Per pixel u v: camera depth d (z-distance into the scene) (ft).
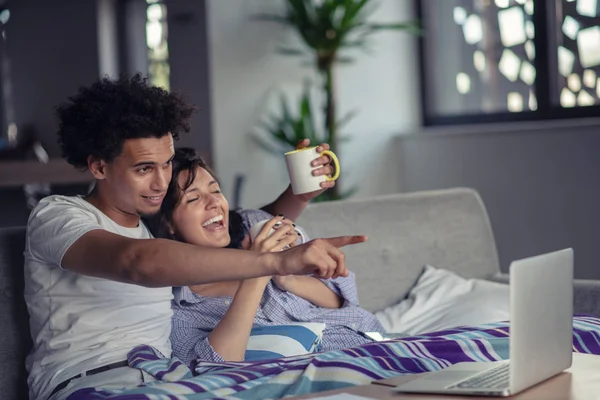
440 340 6.77
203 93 21.44
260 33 20.29
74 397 6.17
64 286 6.82
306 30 18.93
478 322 9.21
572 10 17.44
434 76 20.51
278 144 20.16
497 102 19.08
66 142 6.84
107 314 6.86
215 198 7.87
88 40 25.52
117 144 6.56
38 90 27.32
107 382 6.39
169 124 6.68
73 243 6.12
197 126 21.66
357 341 8.45
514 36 18.57
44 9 26.78
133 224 7.14
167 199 7.79
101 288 6.82
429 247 10.38
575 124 16.67
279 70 20.33
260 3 20.20
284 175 20.44
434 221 10.50
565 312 5.51
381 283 10.07
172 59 22.44
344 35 18.84
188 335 7.74
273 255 5.38
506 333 7.13
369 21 20.25
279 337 7.86
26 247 6.91
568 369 5.58
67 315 6.82
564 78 17.75
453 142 19.15
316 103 20.48
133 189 6.68
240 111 20.45
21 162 19.62
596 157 16.39
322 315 8.57
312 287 8.61
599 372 5.49
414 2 20.65
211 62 20.62
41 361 6.82
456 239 10.57
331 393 5.09
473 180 18.76
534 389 5.07
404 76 20.76
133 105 6.57
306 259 5.26
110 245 5.85
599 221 16.46
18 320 7.61
